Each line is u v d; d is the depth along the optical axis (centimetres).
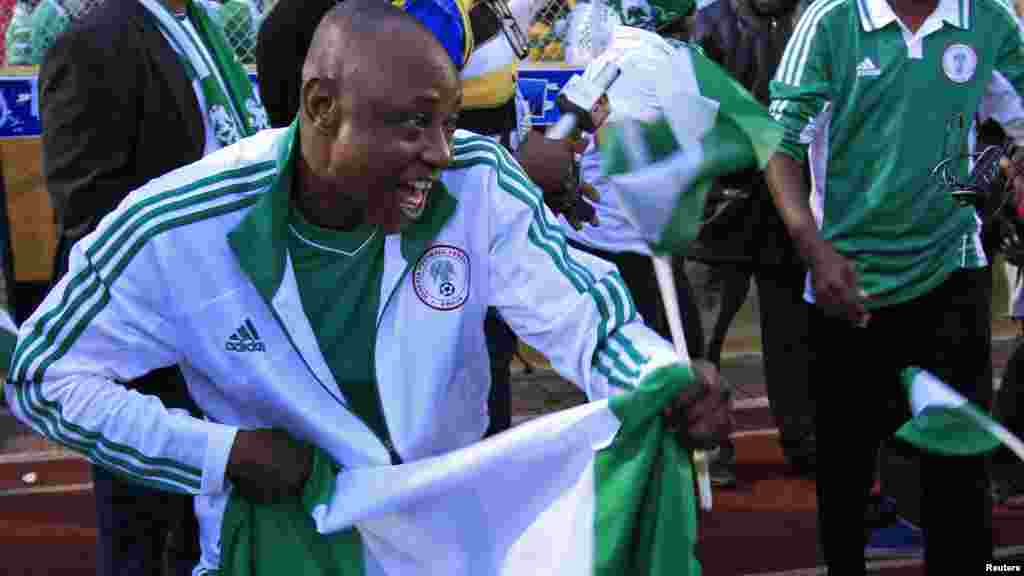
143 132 286
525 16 337
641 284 401
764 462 508
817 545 429
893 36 305
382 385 185
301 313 179
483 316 190
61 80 282
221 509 190
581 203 304
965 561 327
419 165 163
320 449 188
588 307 185
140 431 181
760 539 434
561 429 180
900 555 416
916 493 424
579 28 403
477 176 183
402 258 180
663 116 210
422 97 160
